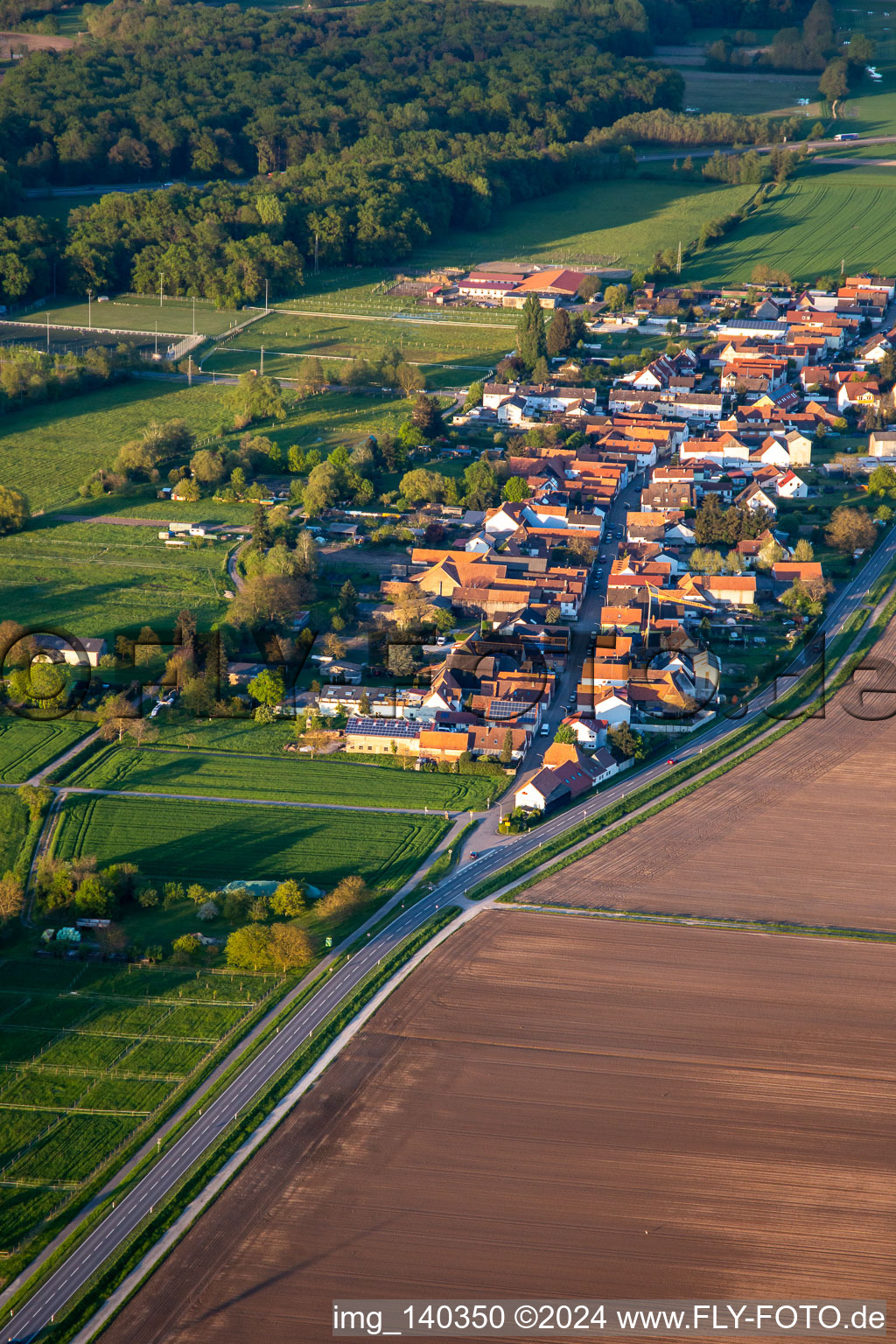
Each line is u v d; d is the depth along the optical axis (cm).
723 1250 12269
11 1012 15125
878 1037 14850
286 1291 11862
